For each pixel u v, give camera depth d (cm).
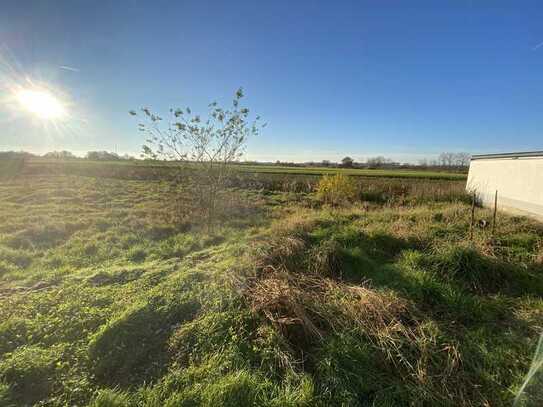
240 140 634
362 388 218
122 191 1284
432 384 222
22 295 351
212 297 319
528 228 566
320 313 293
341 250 435
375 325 280
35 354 239
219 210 762
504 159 798
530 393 200
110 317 290
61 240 598
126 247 567
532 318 301
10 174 2066
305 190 1388
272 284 335
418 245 479
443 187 1150
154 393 206
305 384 213
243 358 239
